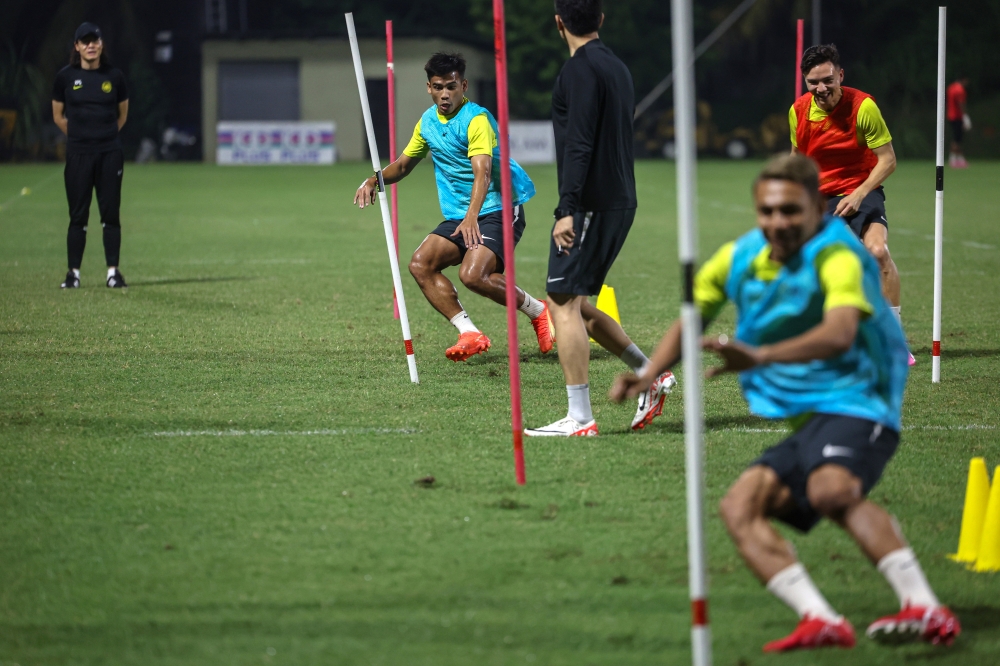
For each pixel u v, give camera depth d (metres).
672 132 175.88
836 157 27.83
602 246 21.12
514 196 28.44
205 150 173.38
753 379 13.30
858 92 27.36
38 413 23.11
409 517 16.91
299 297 40.53
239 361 28.86
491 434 21.73
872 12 178.25
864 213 27.61
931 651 12.53
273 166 154.50
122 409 23.61
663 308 38.75
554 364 29.08
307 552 15.47
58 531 16.31
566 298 21.58
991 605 13.84
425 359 29.48
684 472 19.20
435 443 21.02
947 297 40.94
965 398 25.12
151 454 20.25
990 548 15.09
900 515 17.22
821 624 12.05
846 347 11.84
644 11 190.00
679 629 13.08
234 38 170.50
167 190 103.50
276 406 23.98
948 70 167.88
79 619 13.34
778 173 12.33
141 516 16.97
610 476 18.98
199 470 19.28
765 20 182.38
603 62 20.56
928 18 174.12
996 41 169.62
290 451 20.45
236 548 15.62
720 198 95.12
